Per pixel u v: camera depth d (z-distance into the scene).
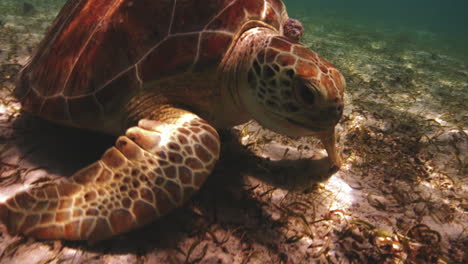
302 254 0.42
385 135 0.73
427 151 0.68
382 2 22.91
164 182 0.39
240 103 0.49
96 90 0.48
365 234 0.45
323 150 0.64
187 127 0.44
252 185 0.51
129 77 0.47
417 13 14.95
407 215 0.50
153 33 0.47
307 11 5.98
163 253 0.39
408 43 3.11
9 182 0.45
